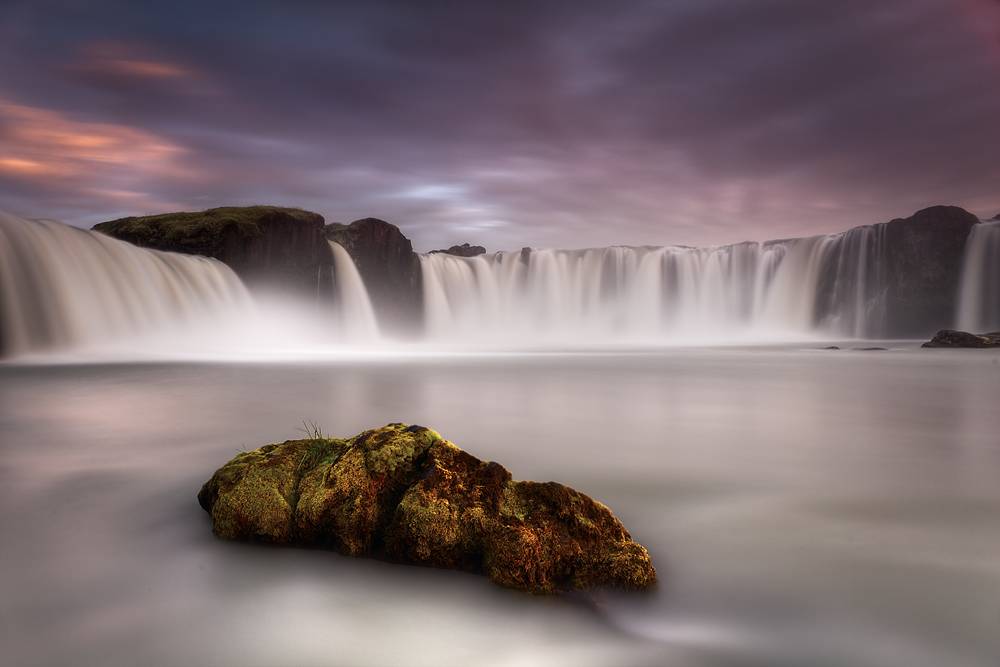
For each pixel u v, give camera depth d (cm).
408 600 409
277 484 513
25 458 771
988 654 350
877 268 8512
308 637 363
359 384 1794
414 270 7562
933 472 738
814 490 660
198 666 330
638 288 9144
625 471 736
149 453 804
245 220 4756
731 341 8006
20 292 2800
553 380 2031
